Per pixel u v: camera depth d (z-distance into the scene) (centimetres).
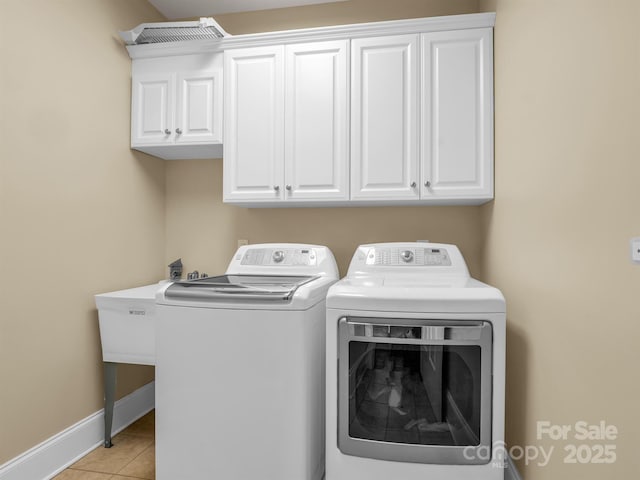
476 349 135
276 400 146
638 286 80
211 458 151
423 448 137
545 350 129
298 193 212
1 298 151
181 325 154
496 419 134
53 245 175
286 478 145
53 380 174
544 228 129
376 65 205
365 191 206
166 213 264
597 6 96
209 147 230
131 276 230
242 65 218
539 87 134
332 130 209
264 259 213
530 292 142
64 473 174
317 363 159
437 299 135
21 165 160
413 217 237
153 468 178
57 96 177
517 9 157
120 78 220
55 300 176
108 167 211
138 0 236
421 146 200
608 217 92
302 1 245
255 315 148
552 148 123
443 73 198
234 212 259
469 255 231
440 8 234
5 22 153
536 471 136
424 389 140
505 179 175
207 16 261
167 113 226
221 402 150
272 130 215
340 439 143
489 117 194
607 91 92
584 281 103
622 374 86
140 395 234
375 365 143
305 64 212
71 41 186
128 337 190
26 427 161
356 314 140
